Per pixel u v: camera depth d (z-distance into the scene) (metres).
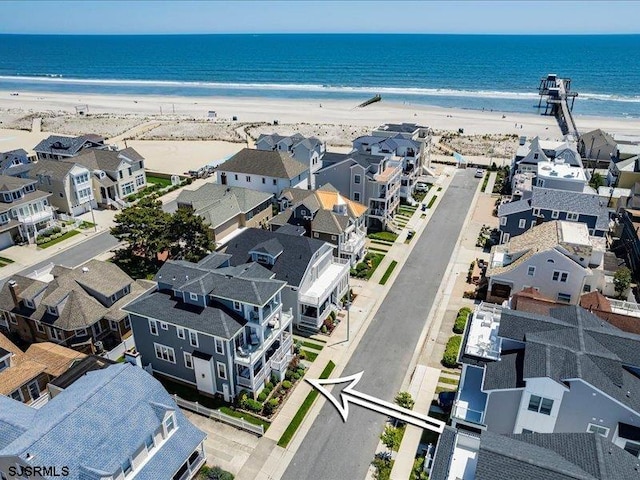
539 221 63.97
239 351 39.38
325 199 63.88
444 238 71.69
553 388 30.48
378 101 191.12
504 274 53.06
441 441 28.72
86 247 69.06
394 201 77.19
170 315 39.75
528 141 121.31
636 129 143.25
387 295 56.94
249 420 38.91
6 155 85.94
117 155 86.00
